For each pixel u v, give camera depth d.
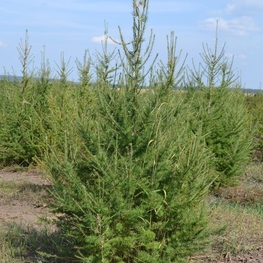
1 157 14.22
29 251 7.00
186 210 5.86
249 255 7.14
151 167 5.86
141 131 6.00
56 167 6.06
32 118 14.16
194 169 5.84
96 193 5.82
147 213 5.84
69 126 6.82
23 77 14.85
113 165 5.75
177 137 6.31
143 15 6.07
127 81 6.12
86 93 13.10
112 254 5.80
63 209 5.97
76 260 6.21
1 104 15.63
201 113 11.58
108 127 6.05
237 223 8.42
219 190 11.95
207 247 6.70
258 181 13.54
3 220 8.61
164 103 6.16
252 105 19.73
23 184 11.50
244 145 11.97
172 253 5.85
